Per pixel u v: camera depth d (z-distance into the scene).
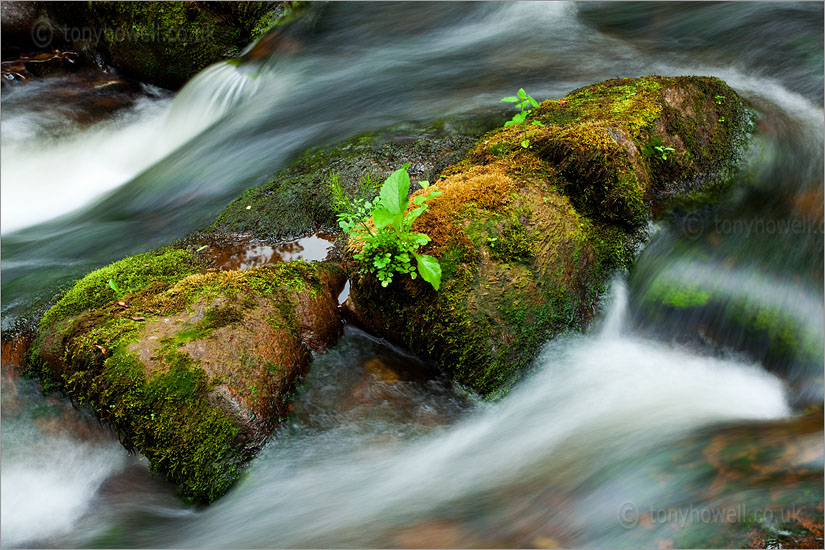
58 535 3.40
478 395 3.81
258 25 9.05
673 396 3.80
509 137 4.73
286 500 3.36
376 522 3.19
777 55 6.79
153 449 3.41
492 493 3.29
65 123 8.56
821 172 5.30
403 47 8.26
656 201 4.79
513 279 3.84
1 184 7.47
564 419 3.69
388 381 3.89
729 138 5.30
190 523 3.34
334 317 4.11
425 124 6.15
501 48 7.77
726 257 4.56
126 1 8.90
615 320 4.36
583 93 5.38
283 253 4.84
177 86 9.45
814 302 4.26
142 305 3.81
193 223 5.61
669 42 7.49
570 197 4.44
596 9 8.47
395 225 3.68
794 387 3.90
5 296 4.80
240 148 6.82
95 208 6.61
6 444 3.86
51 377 4.05
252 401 3.48
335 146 6.11
